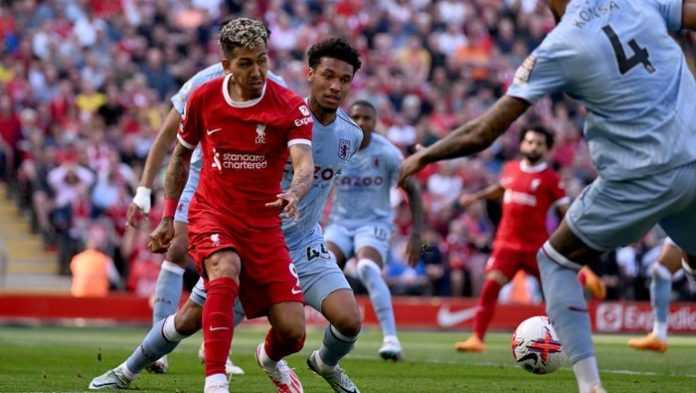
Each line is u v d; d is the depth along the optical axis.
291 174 16.88
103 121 54.38
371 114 26.44
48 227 50.16
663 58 13.71
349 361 26.16
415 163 14.13
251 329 44.41
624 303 45.22
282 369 16.34
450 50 66.19
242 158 14.84
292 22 64.69
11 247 50.16
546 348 18.36
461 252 48.97
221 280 14.40
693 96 13.84
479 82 65.00
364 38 65.38
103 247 47.16
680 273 45.66
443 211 51.56
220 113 14.84
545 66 13.66
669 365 25.59
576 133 61.16
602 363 26.14
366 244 26.89
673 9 14.04
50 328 42.91
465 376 22.00
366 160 26.91
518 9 69.12
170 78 58.00
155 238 15.70
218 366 14.23
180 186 15.77
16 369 22.05
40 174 50.62
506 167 30.42
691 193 13.66
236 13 63.31
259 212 14.96
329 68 16.70
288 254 15.18
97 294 46.19
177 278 20.47
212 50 60.97
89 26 58.69
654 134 13.45
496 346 33.97
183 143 15.44
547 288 13.99
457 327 45.59
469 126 13.94
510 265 29.64
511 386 19.77
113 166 50.19
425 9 67.69
